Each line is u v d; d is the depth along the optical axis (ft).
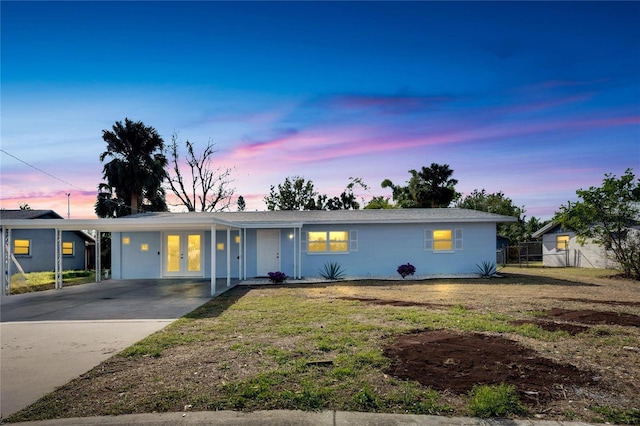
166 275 59.16
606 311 27.94
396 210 67.10
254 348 18.58
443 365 15.52
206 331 22.77
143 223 40.27
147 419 11.23
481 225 57.82
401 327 22.59
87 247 93.15
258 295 38.86
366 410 11.71
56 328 24.59
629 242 56.65
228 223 44.32
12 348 19.76
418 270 57.31
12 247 70.08
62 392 13.56
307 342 19.61
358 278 54.95
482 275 54.90
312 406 11.92
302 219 57.36
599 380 14.02
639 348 18.16
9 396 13.26
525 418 11.11
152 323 25.77
